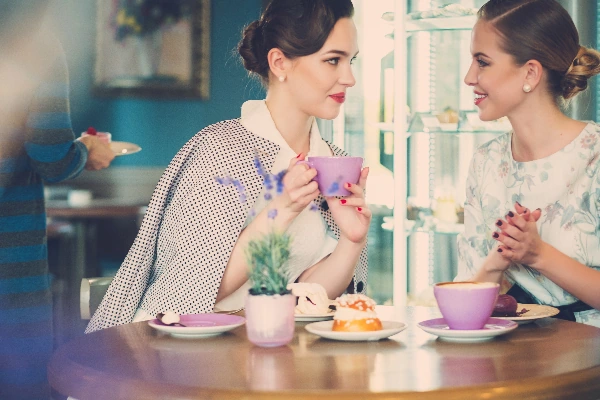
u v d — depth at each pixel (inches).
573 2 120.5
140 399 39.4
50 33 76.4
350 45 68.1
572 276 62.0
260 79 75.2
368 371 41.6
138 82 241.0
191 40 239.8
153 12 239.5
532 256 62.1
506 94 70.8
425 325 52.9
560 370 41.3
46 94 74.8
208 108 242.4
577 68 70.1
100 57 239.6
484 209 76.6
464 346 48.3
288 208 61.7
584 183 71.6
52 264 209.5
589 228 71.3
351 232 65.7
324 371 41.8
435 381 39.1
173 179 70.4
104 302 69.4
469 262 77.5
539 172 72.7
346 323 50.2
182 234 67.4
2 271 73.9
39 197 77.5
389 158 139.7
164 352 47.3
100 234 235.6
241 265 66.6
